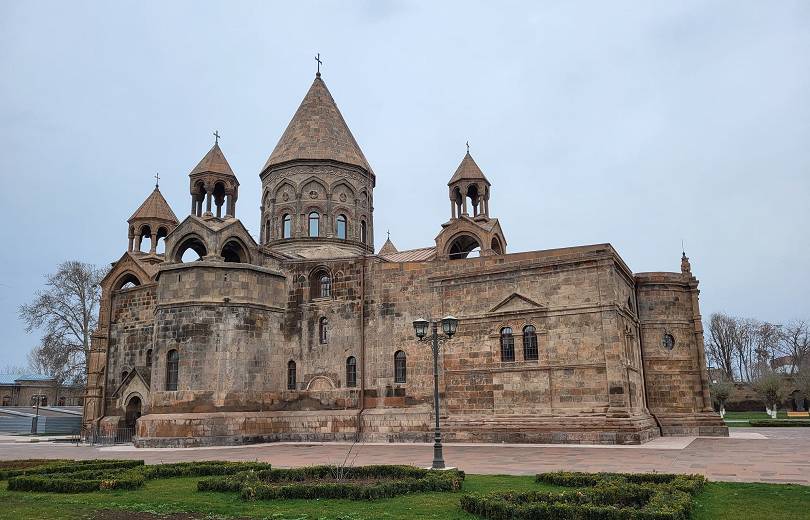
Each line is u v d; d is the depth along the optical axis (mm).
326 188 51656
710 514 14211
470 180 48781
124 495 18750
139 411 45812
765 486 18266
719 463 24781
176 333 41062
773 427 51938
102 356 51000
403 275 42656
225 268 42188
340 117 55688
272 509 16078
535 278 38406
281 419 43094
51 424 65938
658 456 27719
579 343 36406
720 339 124688
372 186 56219
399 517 14641
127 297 51094
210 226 43219
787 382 84188
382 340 42312
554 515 13945
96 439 46219
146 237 58562
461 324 40156
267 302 44094
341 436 41656
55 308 72062
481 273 40031
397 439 40219
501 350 38812
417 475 20734
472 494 16297
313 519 14555
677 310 44562
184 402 39812
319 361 43875
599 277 36500
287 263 46094
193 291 41344
